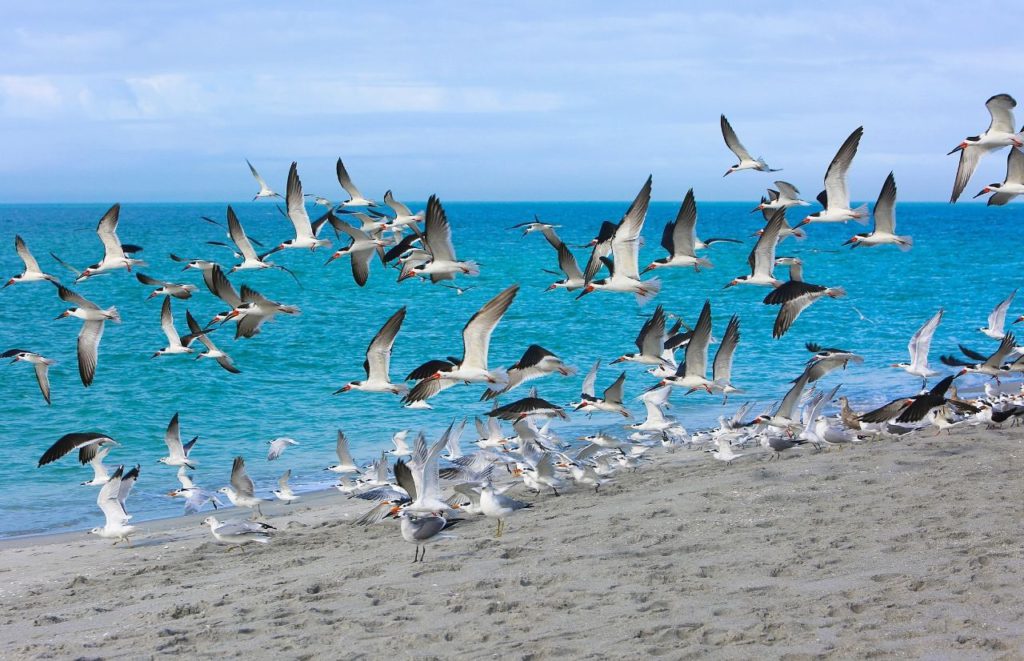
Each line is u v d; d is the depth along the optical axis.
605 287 21.09
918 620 11.23
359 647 12.26
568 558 15.40
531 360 20.53
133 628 14.00
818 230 182.38
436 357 48.16
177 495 21.97
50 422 34.56
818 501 17.70
